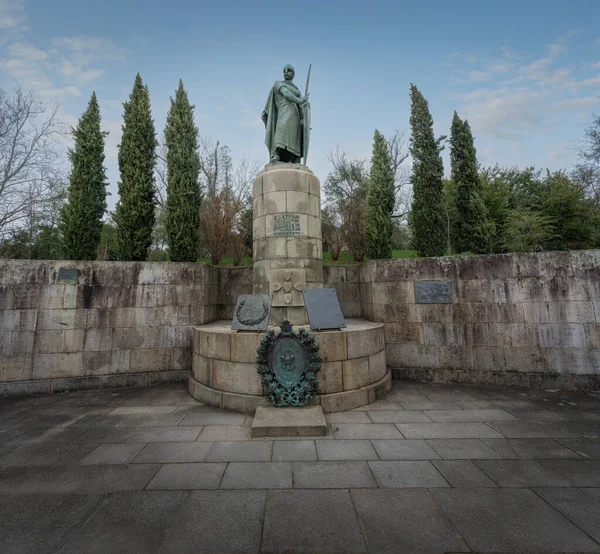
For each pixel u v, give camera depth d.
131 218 9.23
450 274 8.12
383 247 11.62
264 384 5.68
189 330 8.30
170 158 10.10
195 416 5.61
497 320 7.73
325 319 6.31
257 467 3.87
